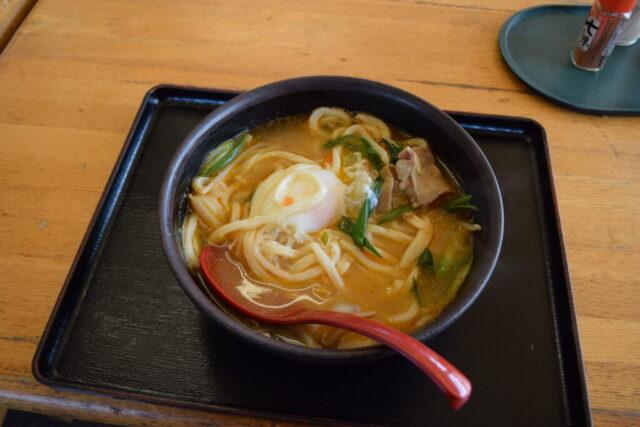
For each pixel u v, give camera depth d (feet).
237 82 1.77
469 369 1.24
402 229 1.42
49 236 1.45
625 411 1.22
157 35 1.90
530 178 1.54
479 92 1.77
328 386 1.22
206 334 1.28
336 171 1.49
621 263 1.43
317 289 1.32
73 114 1.70
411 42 1.90
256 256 1.34
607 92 1.76
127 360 1.25
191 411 1.20
